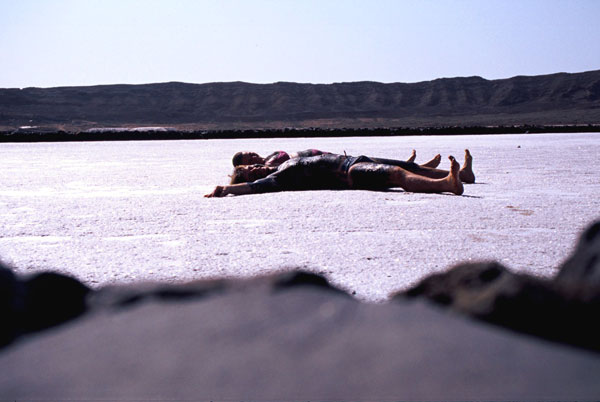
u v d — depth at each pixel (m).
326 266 4.22
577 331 1.16
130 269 4.20
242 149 23.58
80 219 6.36
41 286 1.45
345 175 8.77
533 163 13.84
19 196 8.42
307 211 6.70
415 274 3.98
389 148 22.08
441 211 6.61
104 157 18.75
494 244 4.93
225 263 4.34
